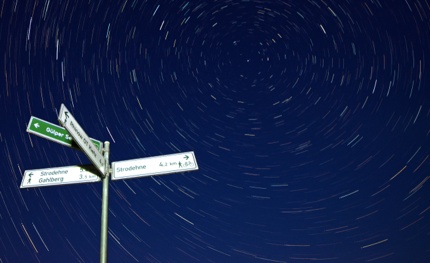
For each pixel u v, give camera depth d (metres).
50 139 3.34
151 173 3.52
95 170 3.52
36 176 3.60
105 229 3.14
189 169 3.52
